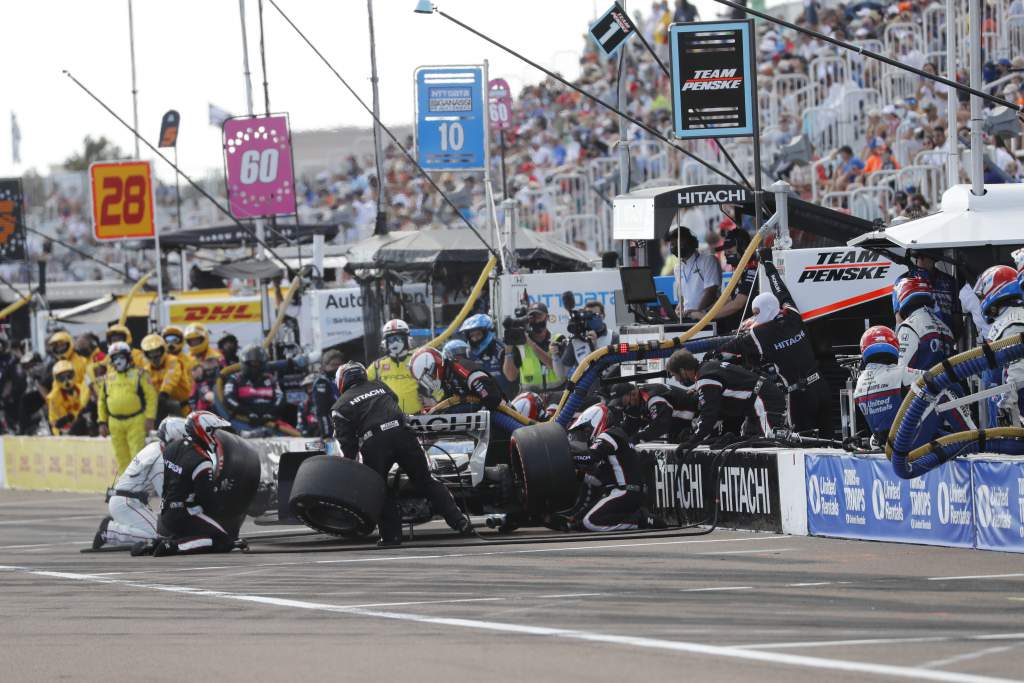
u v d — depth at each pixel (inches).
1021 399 1176.8
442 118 2060.8
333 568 1192.2
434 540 1387.8
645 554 1186.0
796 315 1434.5
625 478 1392.7
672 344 1496.1
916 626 797.2
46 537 1637.6
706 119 1705.2
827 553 1139.9
